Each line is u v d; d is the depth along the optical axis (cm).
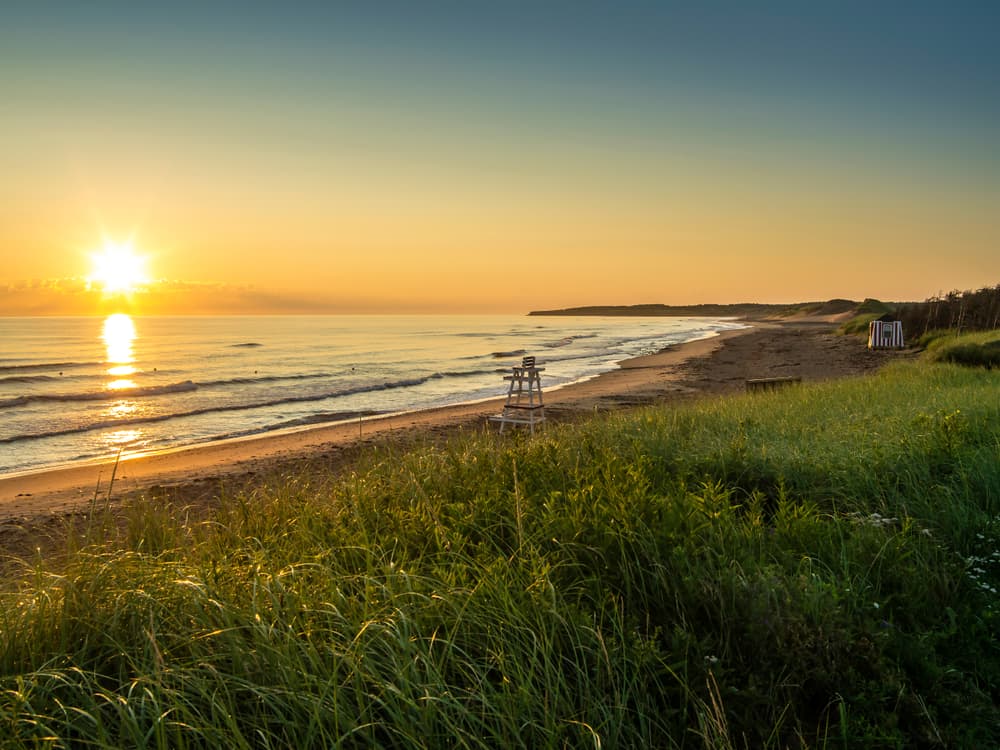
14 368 3909
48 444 1630
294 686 252
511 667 280
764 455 651
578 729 255
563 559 377
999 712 285
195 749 238
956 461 586
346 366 4200
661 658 290
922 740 267
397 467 719
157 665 245
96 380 3241
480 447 821
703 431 858
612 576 366
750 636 310
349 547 399
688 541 389
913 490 531
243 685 254
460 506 473
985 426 732
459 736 234
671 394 2211
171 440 1680
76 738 238
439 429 1641
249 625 289
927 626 353
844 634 304
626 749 254
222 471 1216
